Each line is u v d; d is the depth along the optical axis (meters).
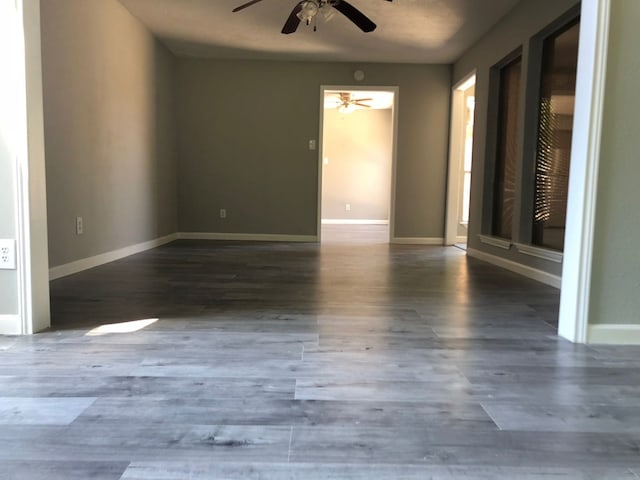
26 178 1.91
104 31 3.89
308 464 1.04
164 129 5.58
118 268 3.74
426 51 5.50
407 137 6.14
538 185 3.83
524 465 1.06
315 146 6.17
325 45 5.37
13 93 1.87
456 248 5.73
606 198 1.91
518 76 4.33
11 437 1.14
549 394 1.45
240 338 1.96
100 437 1.14
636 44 1.86
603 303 1.96
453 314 2.43
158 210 5.41
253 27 4.83
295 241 6.20
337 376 1.56
